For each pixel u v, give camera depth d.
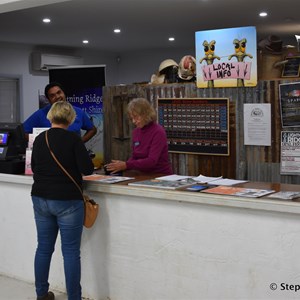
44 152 2.79
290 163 4.10
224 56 4.24
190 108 4.55
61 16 7.05
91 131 4.65
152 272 2.90
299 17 7.41
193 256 2.73
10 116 10.16
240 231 2.56
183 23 7.81
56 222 2.92
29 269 3.49
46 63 10.27
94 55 11.67
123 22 7.62
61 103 2.90
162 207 2.82
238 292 2.60
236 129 4.33
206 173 4.54
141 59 11.94
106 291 3.12
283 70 4.14
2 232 3.61
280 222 2.42
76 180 2.80
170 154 4.72
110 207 3.03
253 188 2.79
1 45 9.75
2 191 3.56
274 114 4.14
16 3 3.60
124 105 5.10
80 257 3.06
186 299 2.79
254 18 7.48
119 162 3.37
